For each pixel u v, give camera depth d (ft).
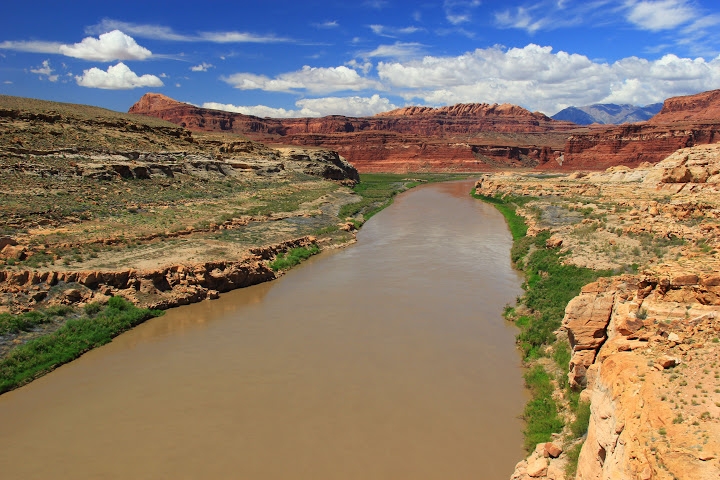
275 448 63.87
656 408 38.96
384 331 99.86
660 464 34.86
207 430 67.92
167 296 115.85
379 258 161.17
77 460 62.34
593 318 64.59
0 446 65.10
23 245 122.72
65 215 155.12
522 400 73.46
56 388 79.71
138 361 88.58
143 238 144.77
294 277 140.87
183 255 131.95
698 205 158.92
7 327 90.33
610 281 65.98
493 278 135.44
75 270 111.96
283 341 95.91
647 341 48.73
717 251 60.59
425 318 106.42
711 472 32.68
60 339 91.76
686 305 49.26
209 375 82.89
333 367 84.94
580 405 60.95
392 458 61.41
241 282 131.54
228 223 178.19
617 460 38.86
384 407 72.38
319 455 62.28
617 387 43.62
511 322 103.30
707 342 44.80
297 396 75.87
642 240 133.39
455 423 68.13
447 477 57.88
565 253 133.59
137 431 67.97
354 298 120.67
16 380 80.38
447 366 84.38
